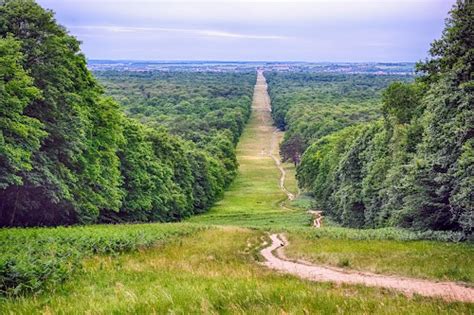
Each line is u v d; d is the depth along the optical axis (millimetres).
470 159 28094
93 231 30625
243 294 10578
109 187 48438
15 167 30125
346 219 69688
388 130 58219
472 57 30594
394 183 46469
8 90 30125
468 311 10352
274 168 149250
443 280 18500
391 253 26109
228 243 33250
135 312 8992
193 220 80312
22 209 39406
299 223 73625
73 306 9867
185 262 20516
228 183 123250
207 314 8727
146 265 18500
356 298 10688
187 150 97375
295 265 23891
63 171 38406
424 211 38531
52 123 38062
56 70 37562
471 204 30266
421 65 41594
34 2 37969
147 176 63406
